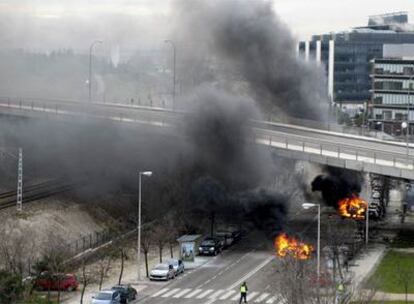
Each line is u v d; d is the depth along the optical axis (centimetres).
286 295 6725
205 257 10075
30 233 9331
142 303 7719
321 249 9175
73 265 9038
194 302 7769
